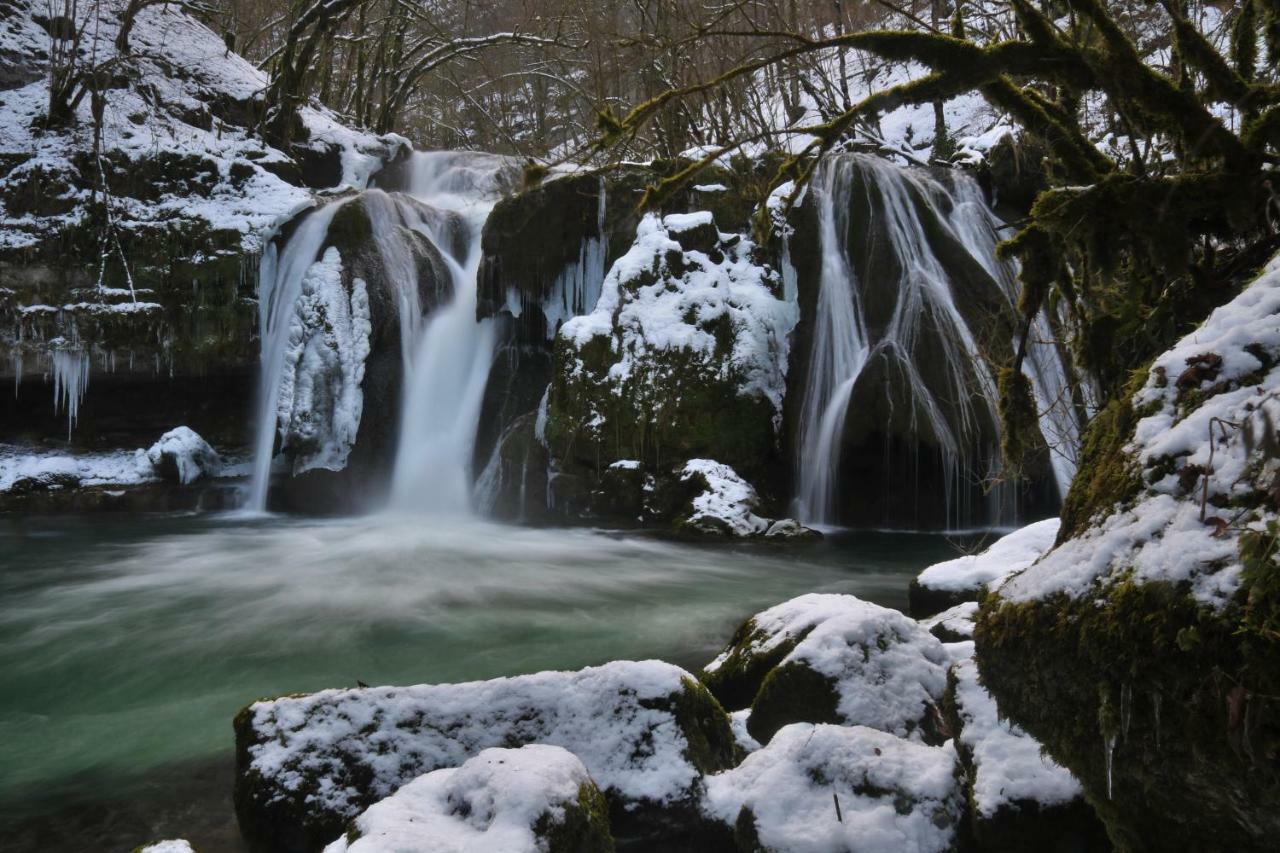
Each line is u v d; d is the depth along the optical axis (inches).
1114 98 115.7
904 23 498.0
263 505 526.6
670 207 502.6
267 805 138.6
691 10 503.8
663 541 404.2
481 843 103.3
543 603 305.0
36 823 158.6
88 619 293.9
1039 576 95.1
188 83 728.3
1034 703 93.7
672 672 148.2
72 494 518.9
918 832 119.2
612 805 134.4
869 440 423.5
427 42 914.7
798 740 134.0
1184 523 81.7
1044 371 403.2
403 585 332.5
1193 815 81.0
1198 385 91.9
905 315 440.5
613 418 446.3
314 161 740.0
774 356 456.8
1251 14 128.9
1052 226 112.8
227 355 566.9
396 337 553.6
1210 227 112.3
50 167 581.0
